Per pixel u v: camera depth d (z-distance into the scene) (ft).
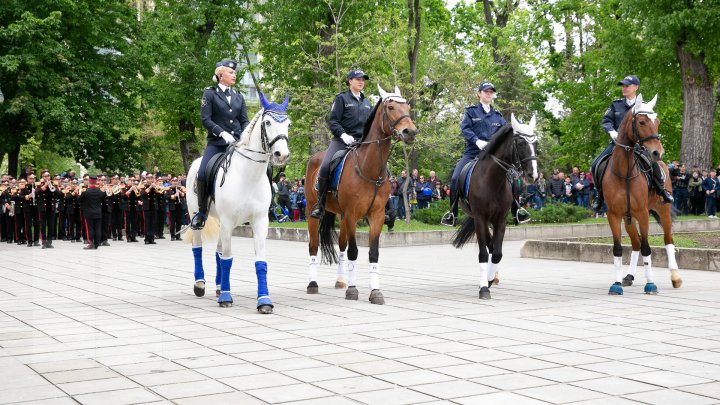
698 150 98.99
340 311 32.60
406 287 41.50
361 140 36.60
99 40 112.06
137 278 47.70
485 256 36.70
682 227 84.58
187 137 137.69
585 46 140.77
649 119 36.58
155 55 117.29
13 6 104.78
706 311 31.86
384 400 18.19
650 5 96.27
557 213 92.17
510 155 36.01
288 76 126.21
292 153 112.16
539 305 33.96
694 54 94.17
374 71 97.25
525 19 125.80
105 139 110.93
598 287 40.60
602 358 22.68
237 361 22.71
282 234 92.17
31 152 139.85
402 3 115.96
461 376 20.52
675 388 19.11
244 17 137.18
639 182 37.58
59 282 45.62
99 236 78.95
